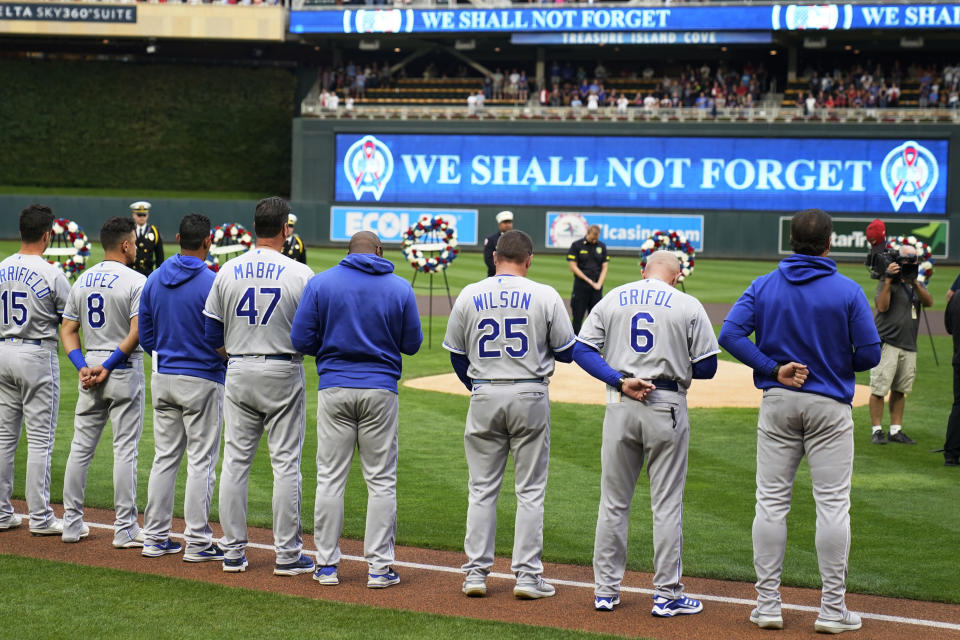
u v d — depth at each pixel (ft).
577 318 199.93
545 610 66.85
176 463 77.77
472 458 70.44
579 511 91.56
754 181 443.73
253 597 67.56
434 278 328.29
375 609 65.67
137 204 195.00
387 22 472.03
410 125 465.06
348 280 70.90
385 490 71.26
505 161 461.37
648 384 65.62
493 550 70.03
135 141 533.14
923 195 429.79
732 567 76.69
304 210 473.26
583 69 517.55
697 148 447.01
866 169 433.89
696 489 99.60
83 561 75.41
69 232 232.53
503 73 526.57
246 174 536.83
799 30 449.48
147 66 532.73
